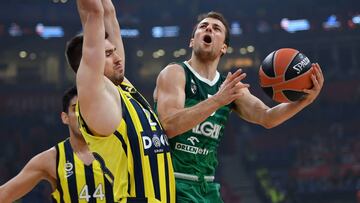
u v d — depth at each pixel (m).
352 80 45.50
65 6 45.97
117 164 4.96
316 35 46.72
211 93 6.26
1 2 45.03
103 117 4.79
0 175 37.88
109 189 6.52
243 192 38.53
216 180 39.84
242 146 43.34
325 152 40.34
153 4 47.28
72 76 48.00
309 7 46.72
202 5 47.19
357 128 42.59
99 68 4.77
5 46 45.84
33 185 6.88
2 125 42.56
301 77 5.54
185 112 5.48
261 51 47.69
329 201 36.81
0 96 43.97
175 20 46.62
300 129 43.16
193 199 5.86
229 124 43.94
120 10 46.50
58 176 6.67
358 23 46.22
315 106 44.19
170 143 6.00
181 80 6.11
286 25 46.97
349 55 47.19
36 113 43.94
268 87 5.70
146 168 5.02
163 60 49.06
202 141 6.06
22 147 40.88
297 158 40.75
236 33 47.03
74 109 6.72
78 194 6.59
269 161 41.12
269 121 6.27
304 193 37.09
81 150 6.71
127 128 5.04
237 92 5.36
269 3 47.34
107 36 5.78
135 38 46.75
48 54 47.94
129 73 46.81
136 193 4.95
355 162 38.78
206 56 6.26
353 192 36.50
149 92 46.84
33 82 47.66
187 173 5.97
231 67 48.88
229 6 47.31
